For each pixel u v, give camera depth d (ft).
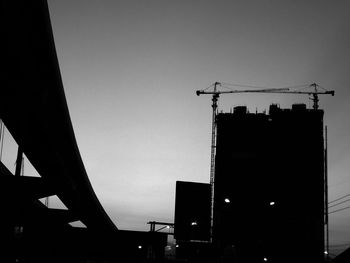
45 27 48.70
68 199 147.95
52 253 220.43
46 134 77.15
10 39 46.57
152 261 281.54
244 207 294.87
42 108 66.59
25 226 175.94
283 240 281.95
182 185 166.30
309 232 288.71
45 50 52.95
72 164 106.52
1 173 109.91
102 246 289.33
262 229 281.54
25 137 78.07
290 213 294.66
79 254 276.00
